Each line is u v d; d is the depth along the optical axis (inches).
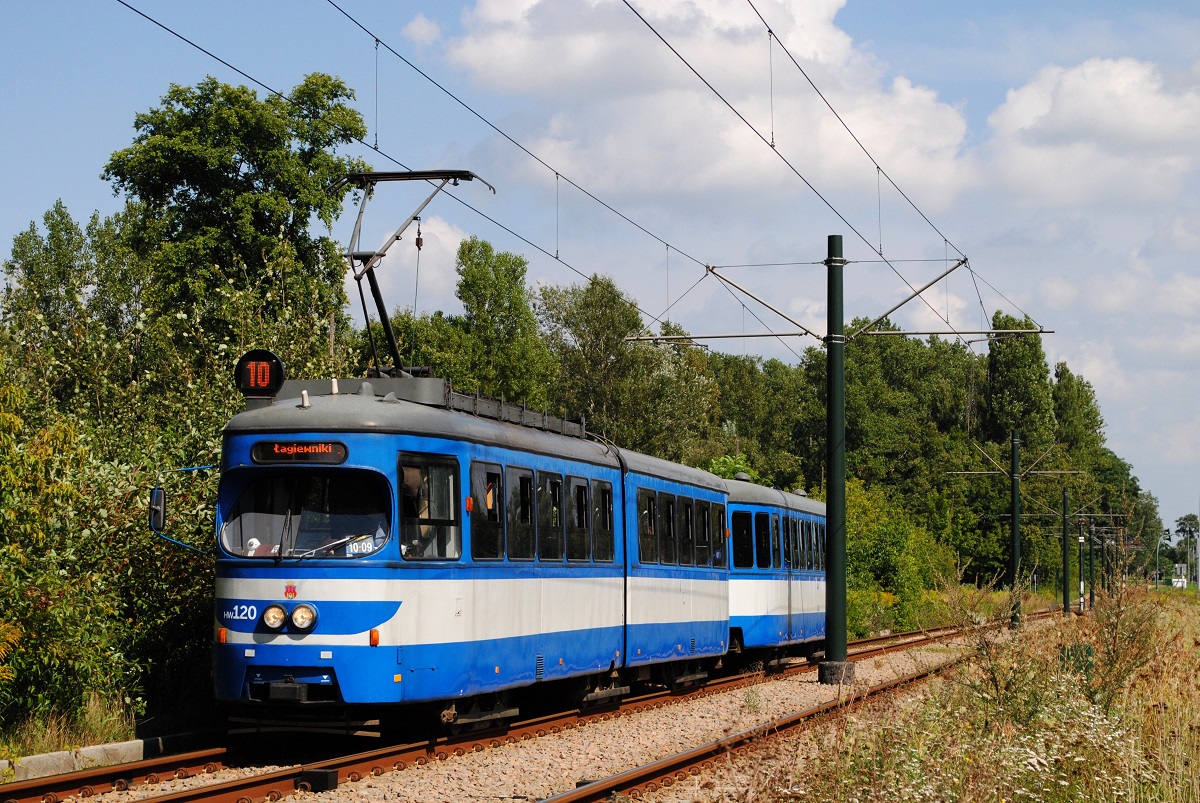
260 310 764.6
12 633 453.4
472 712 550.9
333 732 491.8
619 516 706.8
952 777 349.1
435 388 542.3
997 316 3969.0
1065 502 2568.9
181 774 434.3
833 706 568.4
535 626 591.5
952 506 3154.5
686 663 836.0
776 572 993.5
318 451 491.2
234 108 1455.5
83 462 578.6
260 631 479.2
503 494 568.1
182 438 628.4
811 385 3937.0
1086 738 414.9
